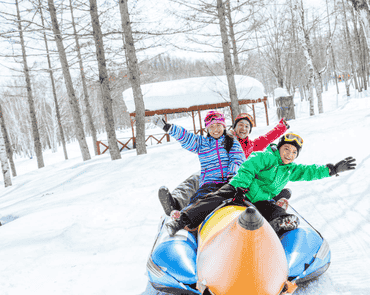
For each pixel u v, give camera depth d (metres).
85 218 5.64
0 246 4.70
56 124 47.06
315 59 36.56
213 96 23.39
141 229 4.86
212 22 15.43
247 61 28.80
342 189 4.91
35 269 3.77
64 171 15.20
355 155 6.62
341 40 42.81
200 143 3.55
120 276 3.41
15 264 3.94
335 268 2.86
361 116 12.64
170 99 23.17
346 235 3.44
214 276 2.04
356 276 2.67
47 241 4.68
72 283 3.35
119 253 4.06
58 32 16.27
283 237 2.72
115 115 53.81
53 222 5.72
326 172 2.93
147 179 8.38
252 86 24.09
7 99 53.91
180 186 3.70
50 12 15.91
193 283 2.48
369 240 3.23
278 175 2.85
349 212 4.01
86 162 16.92
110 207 6.24
